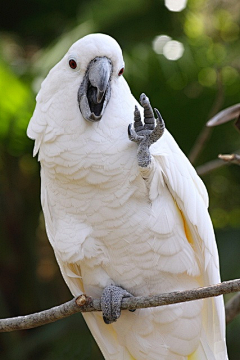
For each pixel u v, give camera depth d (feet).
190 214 26.96
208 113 50.42
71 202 26.37
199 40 51.98
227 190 59.36
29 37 52.47
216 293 22.20
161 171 26.37
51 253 56.18
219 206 59.82
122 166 25.36
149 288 27.66
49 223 27.86
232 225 57.57
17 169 53.26
